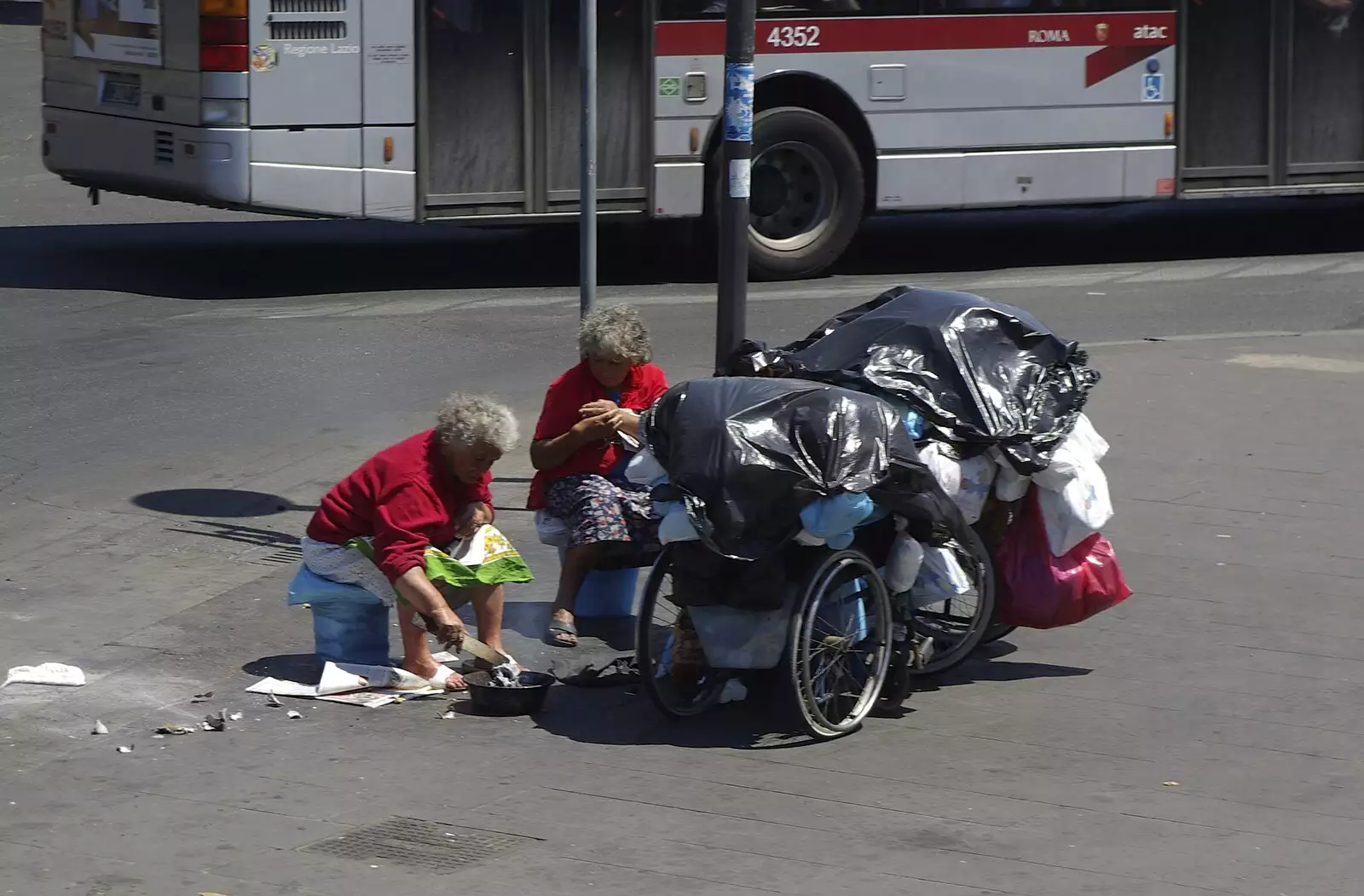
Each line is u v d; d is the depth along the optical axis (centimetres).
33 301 2727
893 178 3077
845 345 1327
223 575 1534
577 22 2880
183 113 2739
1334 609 1466
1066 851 1014
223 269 3056
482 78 2836
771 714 1244
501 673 1255
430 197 2831
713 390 1202
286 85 2731
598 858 1000
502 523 1700
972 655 1371
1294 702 1266
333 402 2130
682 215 2966
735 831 1039
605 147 2922
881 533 1248
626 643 1397
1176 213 3819
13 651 1341
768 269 3020
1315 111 3275
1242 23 3203
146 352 2381
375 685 1282
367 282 2955
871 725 1223
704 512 1155
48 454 1902
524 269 3114
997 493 1308
